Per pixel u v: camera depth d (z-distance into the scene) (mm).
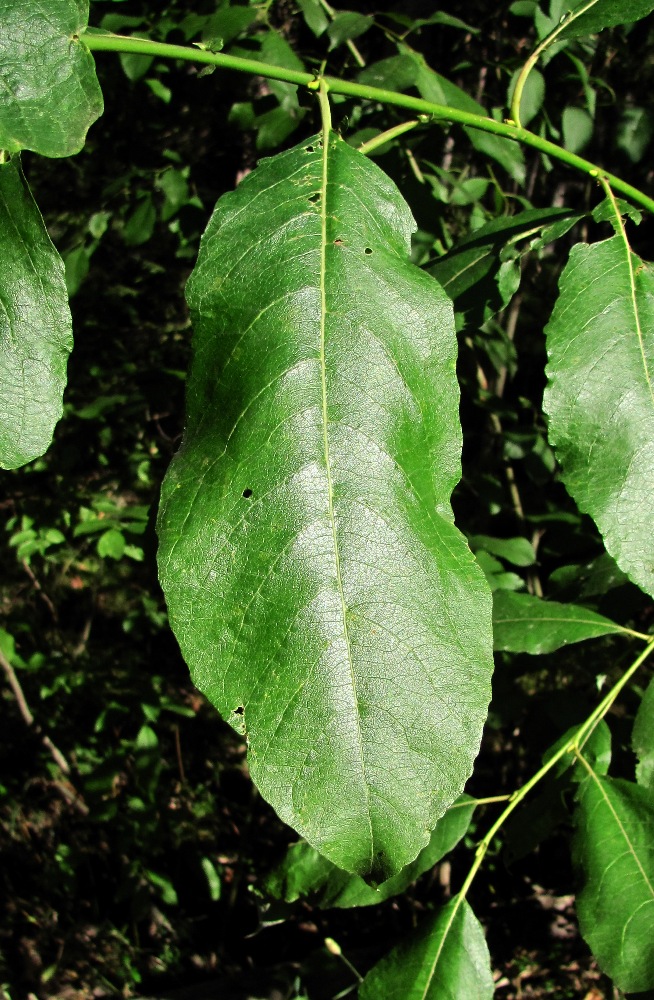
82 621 965
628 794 343
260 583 231
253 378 240
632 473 275
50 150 246
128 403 712
